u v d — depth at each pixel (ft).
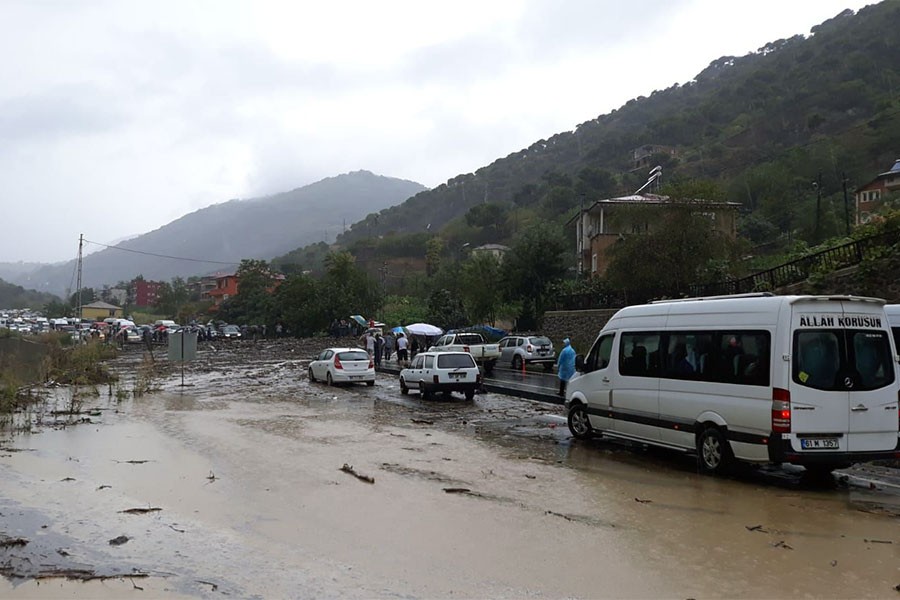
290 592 17.66
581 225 195.83
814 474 31.94
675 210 108.58
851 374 29.60
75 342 139.54
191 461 35.19
